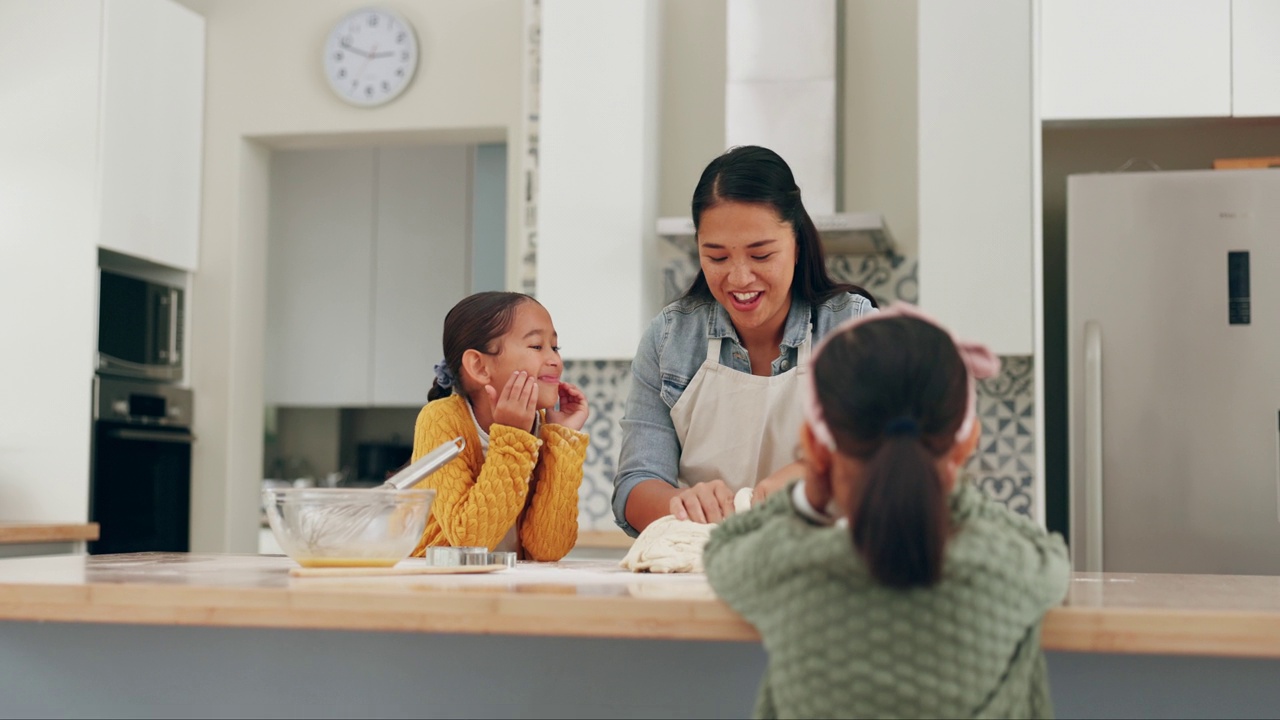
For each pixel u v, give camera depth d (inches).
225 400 147.9
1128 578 59.6
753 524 41.4
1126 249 112.7
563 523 68.4
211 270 149.0
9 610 44.5
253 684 52.7
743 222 63.5
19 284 134.5
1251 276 110.3
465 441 68.6
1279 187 110.3
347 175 182.2
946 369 37.2
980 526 37.7
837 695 36.4
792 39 122.9
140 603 43.4
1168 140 131.6
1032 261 113.5
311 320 181.6
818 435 38.3
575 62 124.2
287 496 52.2
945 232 114.9
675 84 133.8
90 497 132.9
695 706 49.7
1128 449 111.5
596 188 123.1
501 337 70.4
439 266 179.0
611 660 50.4
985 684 36.4
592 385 130.0
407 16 145.6
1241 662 47.3
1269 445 109.3
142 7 139.8
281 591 42.4
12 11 136.5
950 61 115.6
